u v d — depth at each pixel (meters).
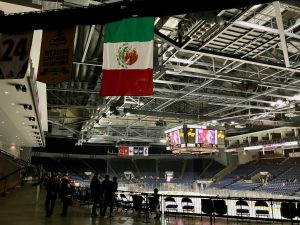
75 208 14.25
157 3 5.81
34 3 8.10
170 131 22.94
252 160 41.88
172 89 20.91
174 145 22.14
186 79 20.11
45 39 6.23
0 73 6.15
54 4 9.88
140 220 11.51
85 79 19.11
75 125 33.91
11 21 6.31
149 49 5.85
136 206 13.56
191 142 20.91
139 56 5.85
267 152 40.06
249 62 14.34
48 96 22.53
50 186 11.23
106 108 23.28
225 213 11.57
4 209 12.23
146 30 5.92
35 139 30.05
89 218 11.05
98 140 38.91
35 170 31.95
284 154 37.66
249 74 18.42
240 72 18.34
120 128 36.44
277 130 34.62
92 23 6.15
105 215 12.32
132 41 5.92
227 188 38.12
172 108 27.75
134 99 23.09
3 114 18.83
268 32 12.42
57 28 6.25
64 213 11.57
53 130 35.41
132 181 45.16
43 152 48.81
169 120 31.69
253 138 37.97
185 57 16.47
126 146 36.94
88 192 17.25
